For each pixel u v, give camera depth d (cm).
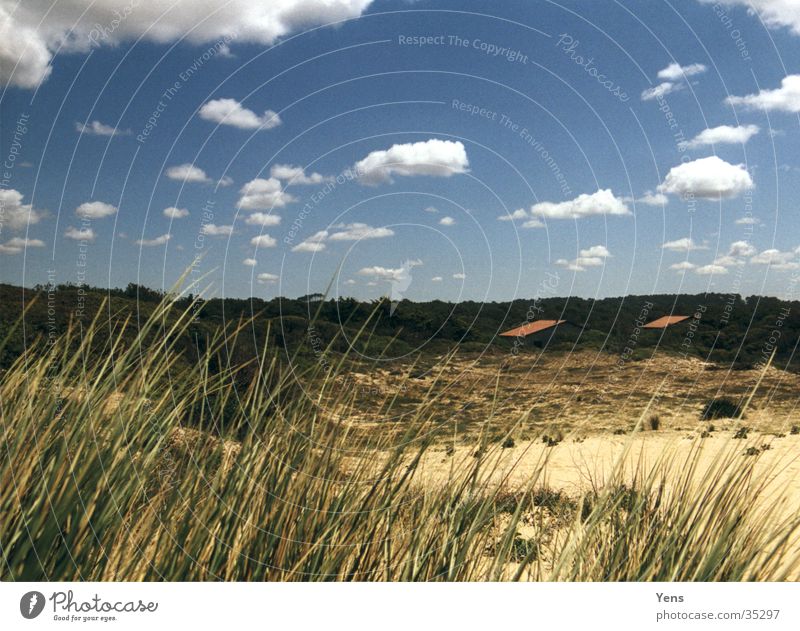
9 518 174
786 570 219
